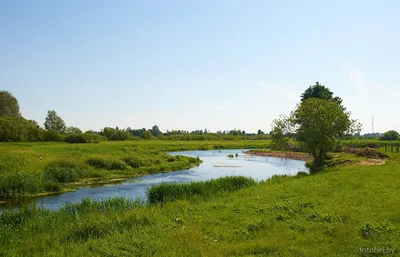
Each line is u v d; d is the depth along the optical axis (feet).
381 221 34.09
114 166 121.80
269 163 168.96
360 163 108.58
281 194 53.67
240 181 74.02
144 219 42.29
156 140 398.62
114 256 28.91
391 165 85.46
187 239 31.86
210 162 174.81
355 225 33.60
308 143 103.35
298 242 30.07
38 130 277.23
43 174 92.68
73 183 95.91
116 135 379.55
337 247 28.07
